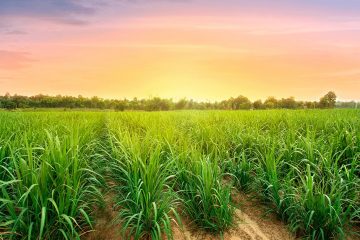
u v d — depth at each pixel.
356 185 5.61
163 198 5.15
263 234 5.04
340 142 7.31
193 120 14.77
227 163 7.04
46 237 4.24
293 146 6.93
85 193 5.39
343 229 4.90
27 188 4.23
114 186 6.18
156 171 5.12
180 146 6.94
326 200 5.11
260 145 7.59
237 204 6.00
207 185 4.96
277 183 5.34
